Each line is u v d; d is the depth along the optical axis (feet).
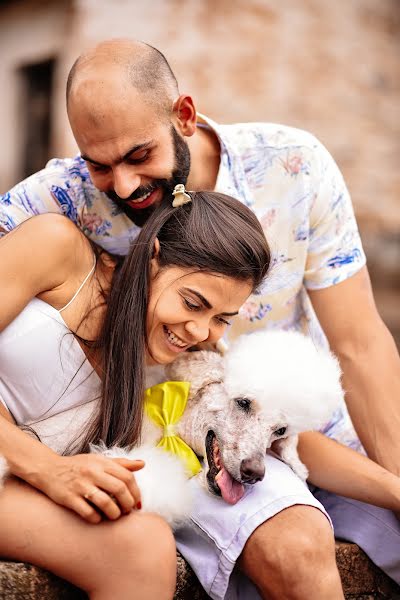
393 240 26.43
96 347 7.23
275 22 22.45
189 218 7.27
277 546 6.50
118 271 7.51
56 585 6.28
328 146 23.67
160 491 6.48
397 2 24.20
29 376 7.06
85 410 7.18
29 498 6.27
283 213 8.79
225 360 7.20
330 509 8.32
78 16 21.95
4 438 6.41
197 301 6.95
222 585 6.73
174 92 7.82
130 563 6.11
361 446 8.97
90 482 6.10
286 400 6.76
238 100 22.24
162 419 7.07
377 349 8.45
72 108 7.48
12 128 26.58
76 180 8.62
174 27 21.38
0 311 6.83
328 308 8.79
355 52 23.72
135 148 7.38
